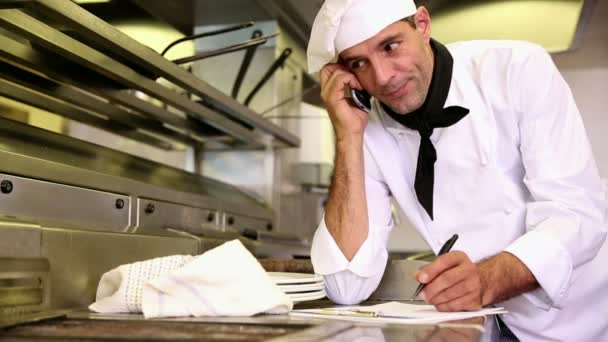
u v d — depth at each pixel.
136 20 2.71
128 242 1.60
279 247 2.87
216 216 2.60
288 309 1.21
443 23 2.96
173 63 1.98
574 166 1.53
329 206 1.67
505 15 2.86
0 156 1.48
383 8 1.52
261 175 3.29
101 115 2.63
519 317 1.66
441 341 0.87
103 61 1.82
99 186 1.83
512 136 1.64
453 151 1.70
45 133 1.93
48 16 1.51
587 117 5.00
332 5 1.56
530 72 1.59
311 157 4.75
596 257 1.71
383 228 1.81
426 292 1.33
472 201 1.70
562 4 2.75
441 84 1.63
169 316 1.15
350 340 0.86
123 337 0.88
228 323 1.05
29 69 2.00
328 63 1.75
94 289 1.44
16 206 1.53
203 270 1.16
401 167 1.80
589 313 1.71
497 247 1.68
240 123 2.87
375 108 1.83
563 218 1.48
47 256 1.29
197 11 2.85
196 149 3.34
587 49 4.43
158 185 2.26
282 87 3.26
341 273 1.61
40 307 1.17
